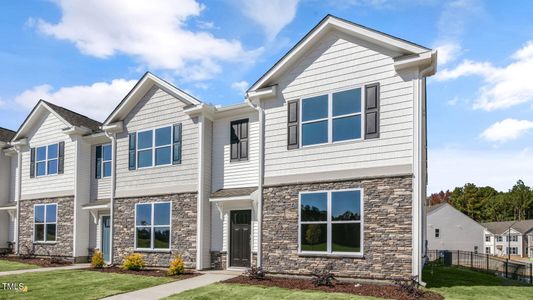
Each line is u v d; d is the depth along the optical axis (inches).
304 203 536.1
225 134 684.1
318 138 538.0
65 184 855.7
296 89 561.9
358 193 500.4
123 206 739.4
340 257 502.3
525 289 472.7
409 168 471.8
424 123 680.4
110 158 836.6
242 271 620.1
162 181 700.7
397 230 470.6
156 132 719.7
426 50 468.4
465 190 3430.1
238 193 626.8
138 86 728.3
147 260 696.4
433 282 503.5
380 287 456.4
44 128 910.4
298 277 528.1
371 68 509.0
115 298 442.6
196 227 651.5
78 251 821.2
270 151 572.4
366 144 502.0
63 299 438.3
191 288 486.9
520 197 3351.4
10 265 751.7
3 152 992.2
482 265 1052.5
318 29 539.5
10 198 989.2
